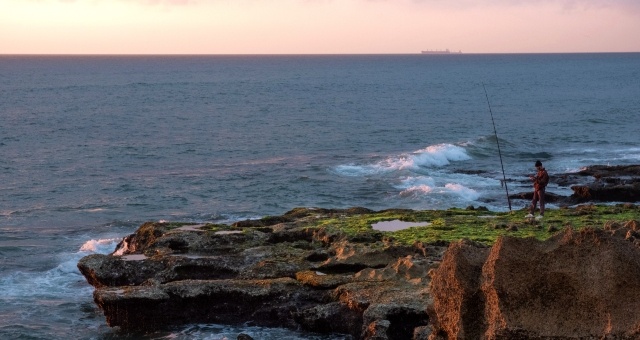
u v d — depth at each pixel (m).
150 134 68.19
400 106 100.56
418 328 15.45
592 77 185.62
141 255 21.84
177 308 18.69
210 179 45.59
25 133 66.62
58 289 23.42
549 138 64.81
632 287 10.20
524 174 44.53
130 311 18.45
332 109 95.62
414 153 52.41
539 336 10.42
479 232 22.38
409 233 22.48
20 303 21.83
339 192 41.00
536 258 10.72
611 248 10.45
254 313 18.50
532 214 25.19
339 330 17.36
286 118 83.62
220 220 34.81
